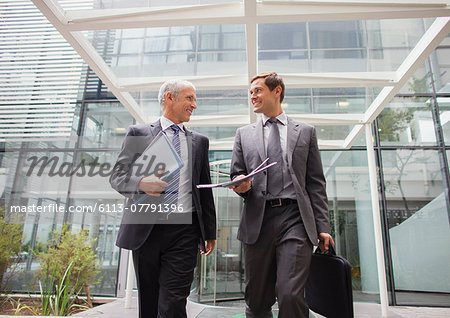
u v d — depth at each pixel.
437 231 5.32
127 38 2.75
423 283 5.08
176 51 2.86
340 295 1.67
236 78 2.98
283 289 1.55
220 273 4.57
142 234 1.67
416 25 2.34
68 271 4.18
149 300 1.75
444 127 5.87
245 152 1.99
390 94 3.06
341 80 2.91
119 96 3.15
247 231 1.82
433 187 5.56
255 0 1.95
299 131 1.96
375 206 3.69
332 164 5.84
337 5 2.08
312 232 1.67
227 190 4.90
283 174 1.82
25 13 3.25
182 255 1.71
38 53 3.41
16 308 3.92
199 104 3.67
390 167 5.72
